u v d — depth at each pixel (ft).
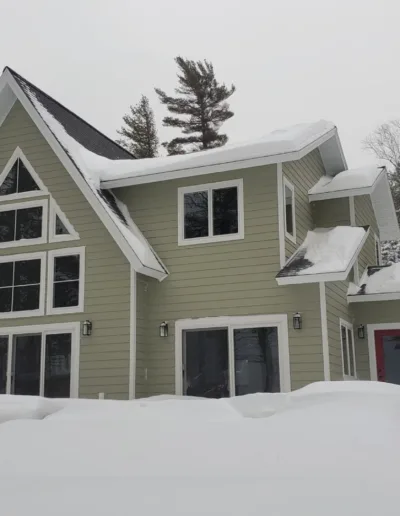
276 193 35.91
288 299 34.45
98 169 39.55
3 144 41.42
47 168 39.81
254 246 35.78
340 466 13.73
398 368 40.04
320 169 46.52
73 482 13.51
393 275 42.22
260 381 34.17
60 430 19.04
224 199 37.17
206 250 36.88
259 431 17.65
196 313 36.27
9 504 12.08
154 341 36.78
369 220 50.60
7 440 18.26
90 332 36.32
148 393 36.19
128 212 39.27
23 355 37.99
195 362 35.94
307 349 33.50
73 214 38.42
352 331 40.75
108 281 36.65
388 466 13.65
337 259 33.81
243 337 35.09
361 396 21.34
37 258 38.83
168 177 37.35
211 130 103.30
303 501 11.34
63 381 36.50
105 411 23.80
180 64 105.81
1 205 40.52
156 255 37.93
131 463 15.12
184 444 16.67
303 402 21.76
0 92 40.68
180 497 11.93
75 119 47.42
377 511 10.75
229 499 11.64
